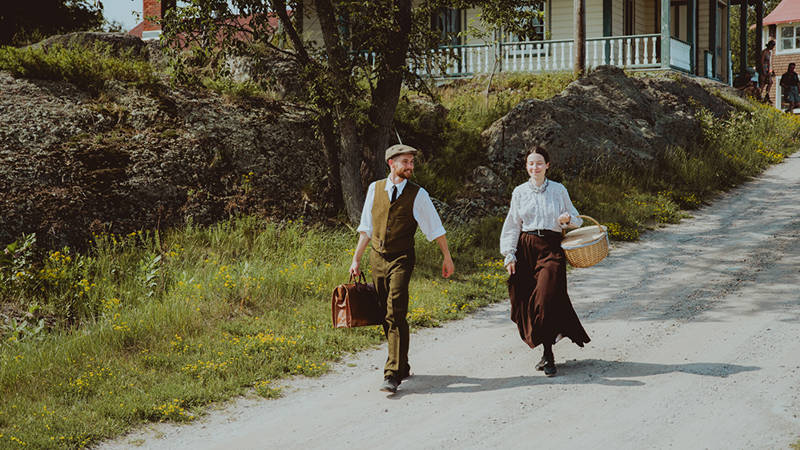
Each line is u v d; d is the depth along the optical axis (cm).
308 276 809
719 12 2647
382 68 1069
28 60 1041
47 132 929
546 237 524
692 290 762
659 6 2391
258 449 418
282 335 628
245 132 1066
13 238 781
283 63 1272
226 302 710
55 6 2169
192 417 467
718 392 473
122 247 828
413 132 1320
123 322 624
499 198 1190
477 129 1362
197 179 969
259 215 975
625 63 2119
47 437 418
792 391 466
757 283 770
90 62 1100
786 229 1031
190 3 1016
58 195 844
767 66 2698
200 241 890
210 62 1362
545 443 409
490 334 654
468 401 483
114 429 440
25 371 524
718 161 1425
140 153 952
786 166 1523
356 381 539
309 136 1123
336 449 415
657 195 1259
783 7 3666
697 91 1697
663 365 534
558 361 562
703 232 1060
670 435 411
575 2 1720
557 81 1766
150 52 1413
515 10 1116
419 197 507
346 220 1045
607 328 644
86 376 519
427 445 415
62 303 705
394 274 507
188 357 570
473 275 877
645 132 1419
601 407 459
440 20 2017
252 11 1070
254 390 520
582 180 1262
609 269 888
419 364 573
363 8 1039
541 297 509
